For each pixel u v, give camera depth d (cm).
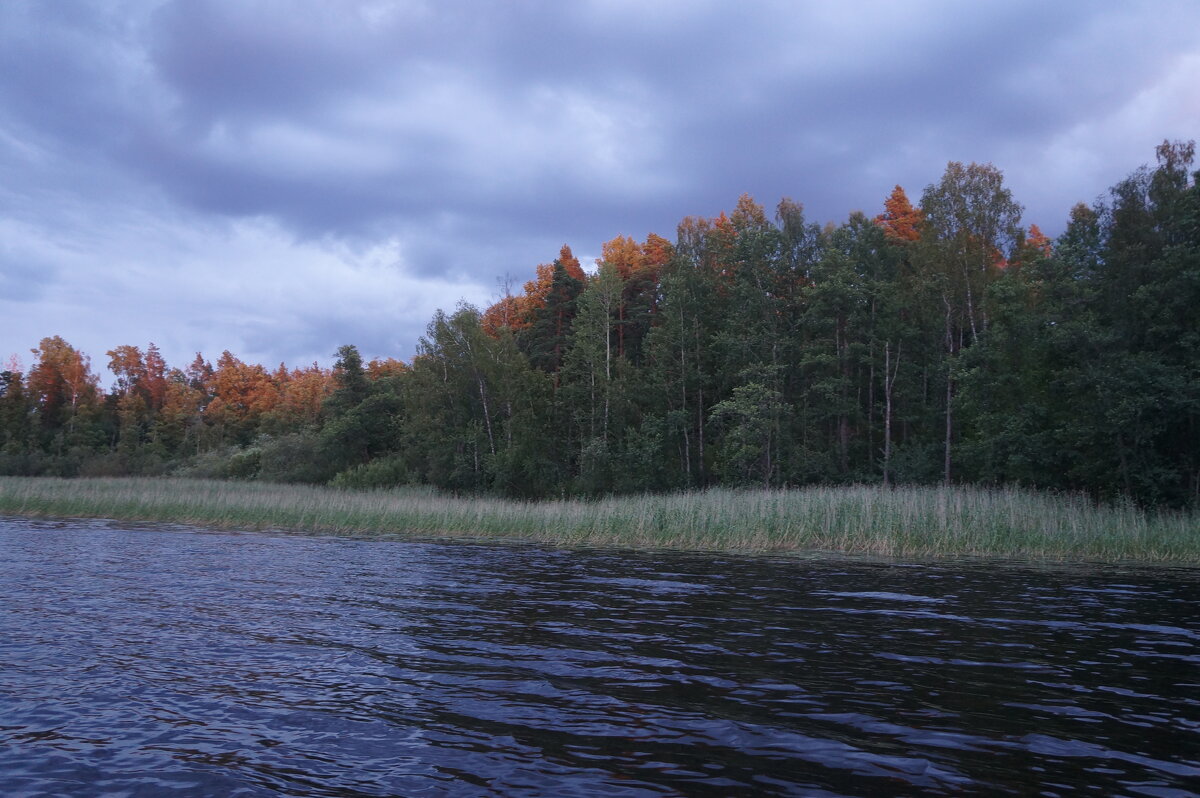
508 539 2625
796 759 614
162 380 10238
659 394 5003
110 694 791
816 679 851
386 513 2948
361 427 6172
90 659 930
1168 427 2988
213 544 2303
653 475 4666
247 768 599
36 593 1397
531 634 1084
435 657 948
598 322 5178
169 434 8538
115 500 3347
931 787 561
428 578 1645
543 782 570
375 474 5462
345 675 866
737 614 1238
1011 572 1794
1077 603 1353
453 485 5125
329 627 1127
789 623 1165
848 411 4550
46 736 670
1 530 2658
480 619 1192
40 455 7375
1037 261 3406
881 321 4641
